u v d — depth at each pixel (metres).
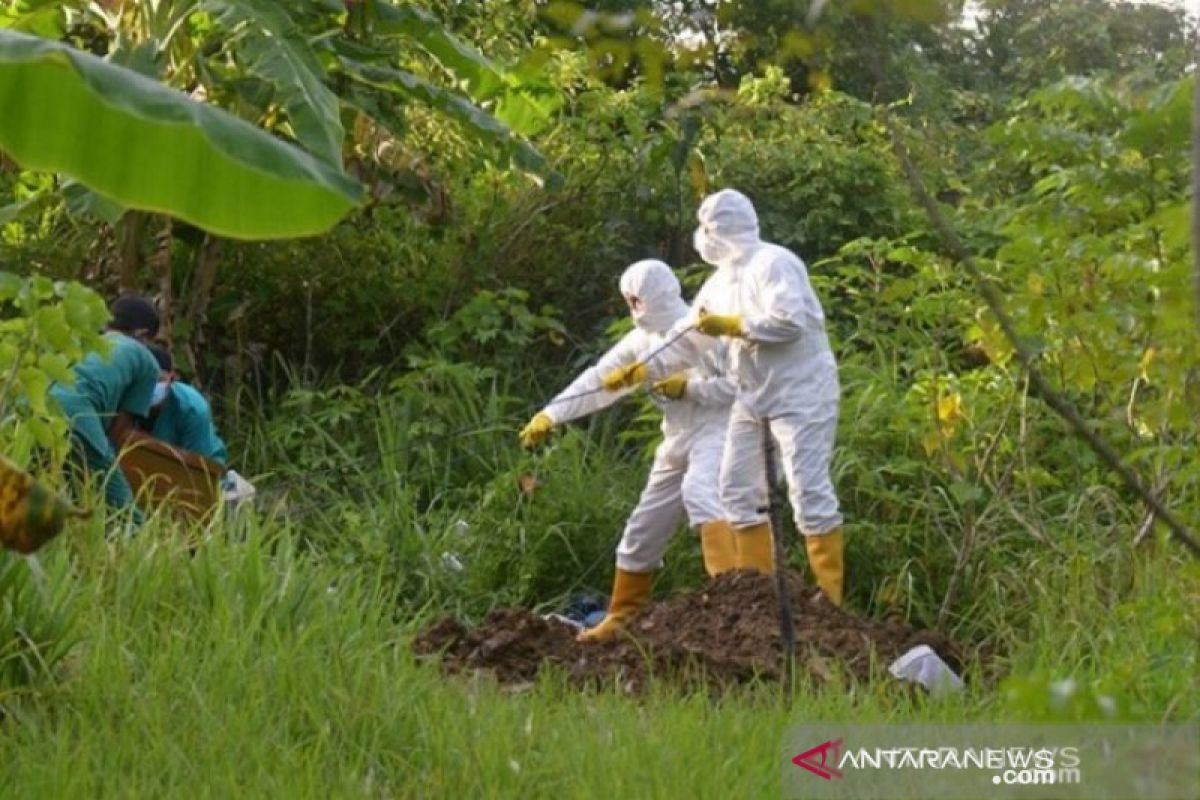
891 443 16.86
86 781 8.70
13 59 7.45
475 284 22.05
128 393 14.25
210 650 10.55
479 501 18.31
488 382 20.97
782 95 22.84
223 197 7.73
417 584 16.92
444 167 21.56
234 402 20.44
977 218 16.31
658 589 16.64
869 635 12.84
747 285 14.43
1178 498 12.51
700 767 9.23
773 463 12.04
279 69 15.66
